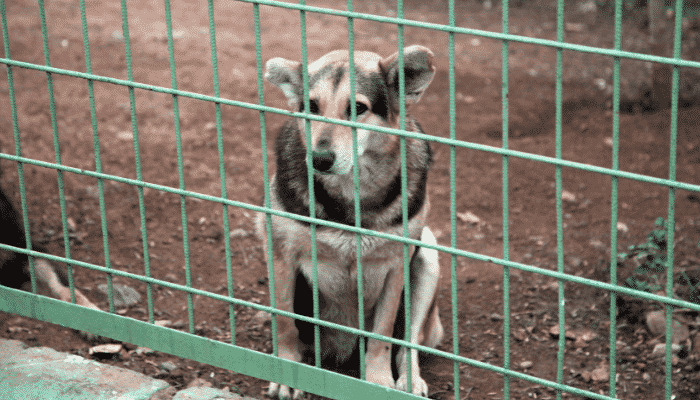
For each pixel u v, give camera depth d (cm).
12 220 416
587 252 495
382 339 255
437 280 372
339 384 266
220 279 456
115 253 478
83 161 599
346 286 359
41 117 661
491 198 581
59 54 803
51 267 427
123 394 290
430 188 595
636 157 640
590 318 416
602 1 1066
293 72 346
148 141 641
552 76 821
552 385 234
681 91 736
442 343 401
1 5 280
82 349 365
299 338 385
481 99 764
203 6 1011
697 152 641
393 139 338
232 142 653
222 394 293
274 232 351
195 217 530
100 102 703
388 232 341
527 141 679
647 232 518
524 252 499
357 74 334
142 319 405
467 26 991
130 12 961
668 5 909
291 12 1008
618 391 349
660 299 210
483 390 353
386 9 1053
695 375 357
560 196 214
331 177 331
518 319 419
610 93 773
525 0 1106
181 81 761
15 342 327
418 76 331
